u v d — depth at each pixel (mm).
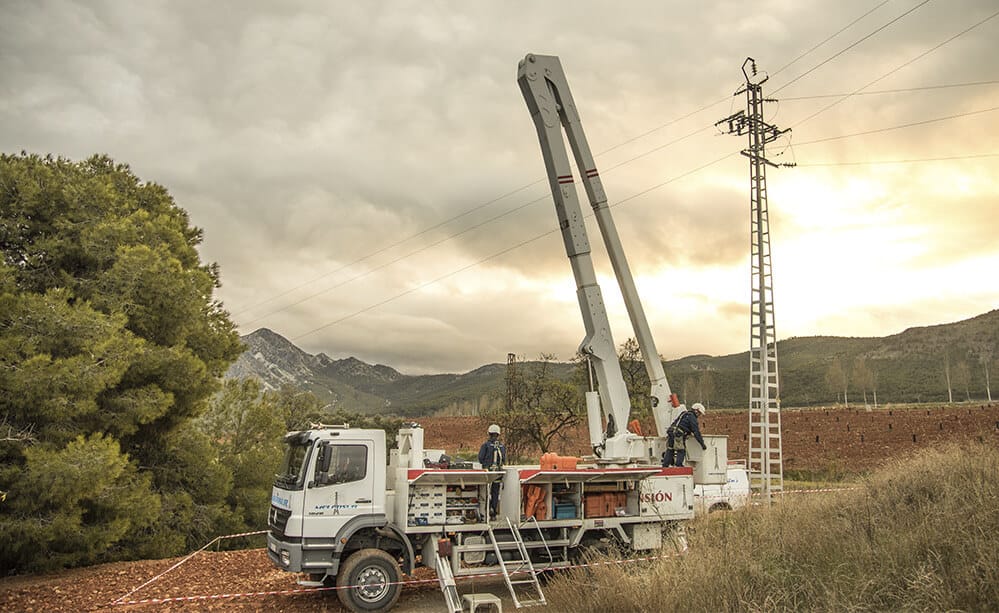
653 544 12797
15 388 12977
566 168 14773
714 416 80938
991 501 9602
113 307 16172
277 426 23500
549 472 12031
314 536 10938
